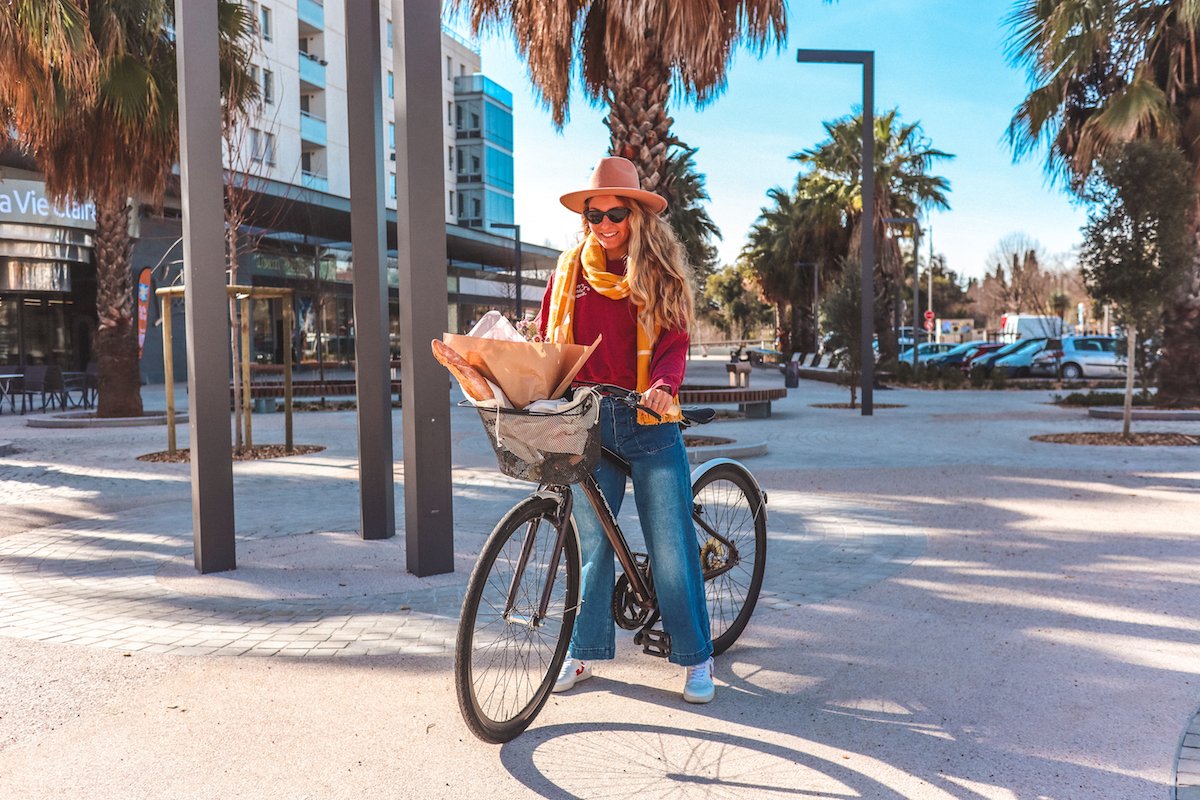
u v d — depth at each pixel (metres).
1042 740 2.78
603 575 3.17
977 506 6.90
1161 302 11.60
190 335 4.82
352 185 5.35
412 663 3.49
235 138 15.15
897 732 2.84
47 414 17.39
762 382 30.41
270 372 29.23
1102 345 29.17
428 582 4.70
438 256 4.66
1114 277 11.65
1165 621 3.96
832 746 2.74
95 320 28.72
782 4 10.57
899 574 4.86
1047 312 57.56
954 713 2.98
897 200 32.56
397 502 7.16
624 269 2.99
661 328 2.99
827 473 8.79
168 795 2.46
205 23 4.64
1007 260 57.78
